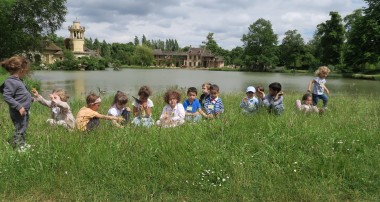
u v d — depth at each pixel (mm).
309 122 6477
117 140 5258
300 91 24203
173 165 4625
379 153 5027
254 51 98250
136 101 7648
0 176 4305
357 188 4164
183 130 5875
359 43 54781
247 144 5168
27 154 4719
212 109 8328
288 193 4023
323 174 4441
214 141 5367
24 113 5195
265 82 36875
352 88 27781
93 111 6414
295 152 5020
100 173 4434
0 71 22219
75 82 32156
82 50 101500
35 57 40938
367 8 53969
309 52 93250
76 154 4758
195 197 3984
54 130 5852
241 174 4355
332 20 73438
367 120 6828
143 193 4020
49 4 36656
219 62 138500
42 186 4129
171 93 7215
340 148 5098
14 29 35531
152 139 5332
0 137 5453
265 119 6430
